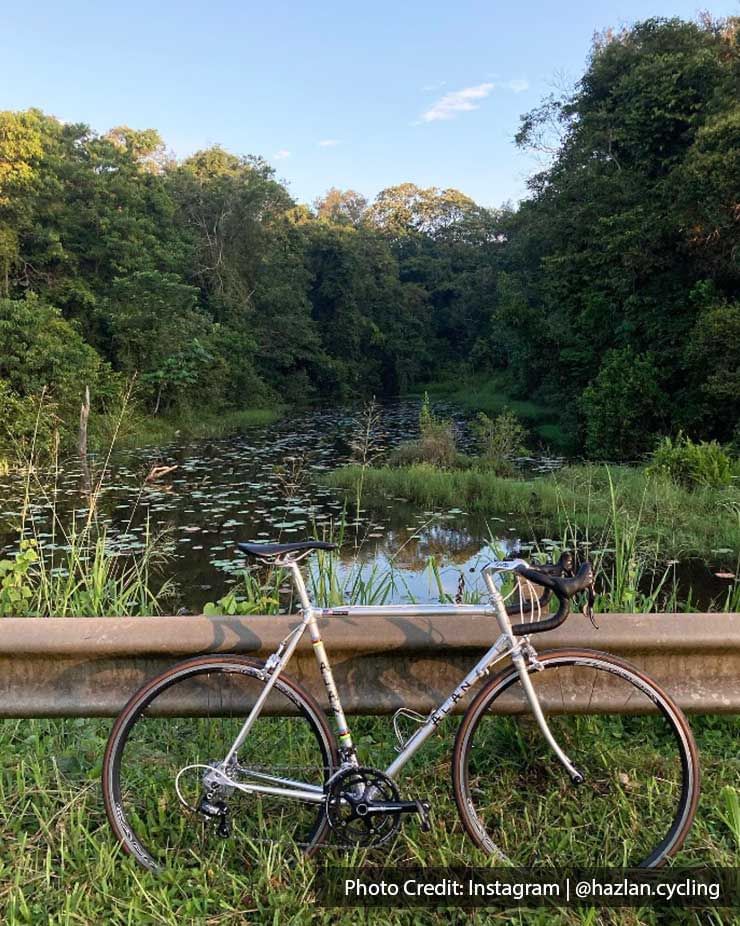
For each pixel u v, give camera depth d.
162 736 2.60
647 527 8.40
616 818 2.16
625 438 16.30
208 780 2.08
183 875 1.97
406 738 2.53
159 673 2.27
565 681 2.26
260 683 2.24
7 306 18.84
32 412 16.11
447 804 2.27
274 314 38.72
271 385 37.41
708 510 9.41
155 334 24.66
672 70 18.00
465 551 8.50
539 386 32.81
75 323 22.83
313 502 11.52
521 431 17.77
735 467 11.20
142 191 28.92
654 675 2.30
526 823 2.17
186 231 33.00
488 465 15.29
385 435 22.41
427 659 2.33
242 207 35.94
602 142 19.78
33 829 2.14
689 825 2.00
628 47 20.47
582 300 20.03
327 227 47.28
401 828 2.10
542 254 29.27
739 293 16.42
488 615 2.10
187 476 14.11
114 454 17.48
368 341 48.09
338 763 2.09
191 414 25.42
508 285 33.12
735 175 14.27
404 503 11.66
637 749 2.45
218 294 34.56
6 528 9.17
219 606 3.13
